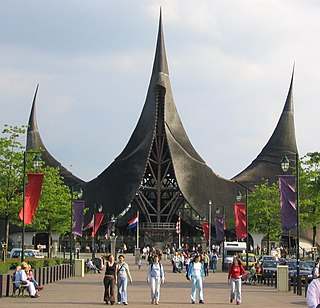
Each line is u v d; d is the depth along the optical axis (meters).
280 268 33.97
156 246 104.38
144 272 52.47
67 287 33.66
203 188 107.44
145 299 27.20
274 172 115.56
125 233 109.38
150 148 105.00
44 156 116.44
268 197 83.12
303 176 61.34
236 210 49.72
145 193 111.00
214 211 106.69
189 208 108.06
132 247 105.50
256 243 103.00
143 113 111.25
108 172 108.50
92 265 51.78
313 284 11.91
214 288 35.75
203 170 108.75
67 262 53.44
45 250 99.62
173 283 39.41
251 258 55.50
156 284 24.77
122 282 24.47
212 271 58.56
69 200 72.38
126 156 109.69
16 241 102.69
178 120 110.88
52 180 69.75
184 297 28.78
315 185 56.25
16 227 102.50
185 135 111.25
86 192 108.00
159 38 111.50
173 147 106.25
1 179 53.00
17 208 52.41
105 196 106.44
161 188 106.25
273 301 27.08
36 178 34.03
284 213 32.38
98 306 23.48
